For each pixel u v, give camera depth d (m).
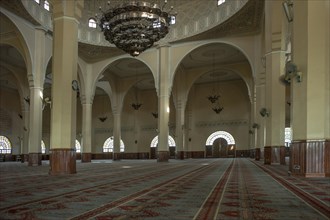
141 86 28.42
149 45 12.44
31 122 14.88
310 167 6.57
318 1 6.79
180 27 17.67
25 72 21.64
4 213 3.21
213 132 26.84
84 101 20.08
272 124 11.02
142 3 11.26
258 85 15.91
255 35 16.19
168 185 5.59
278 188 4.91
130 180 6.67
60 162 9.04
